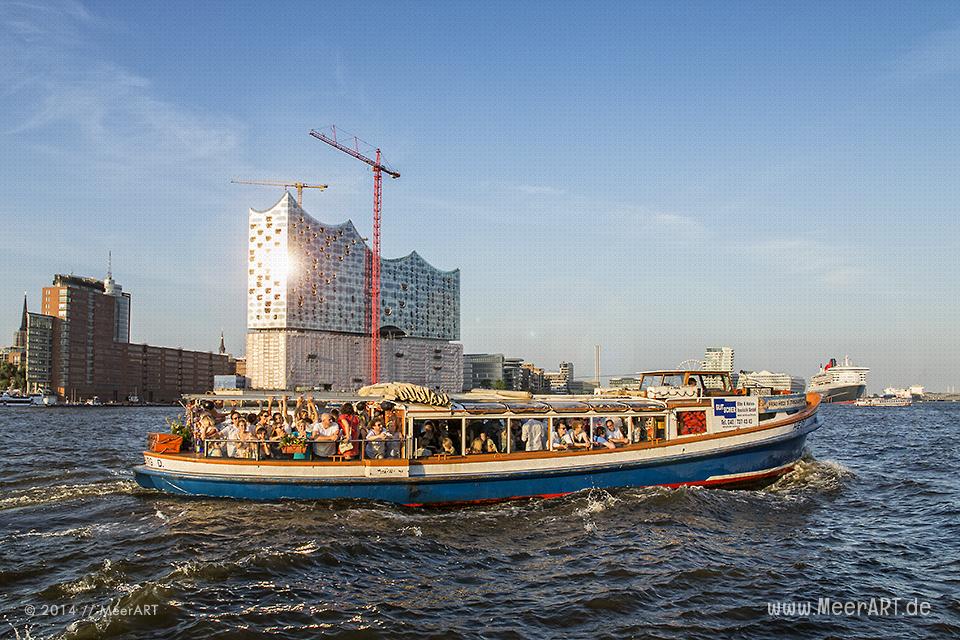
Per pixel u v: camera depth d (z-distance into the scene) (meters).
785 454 24.06
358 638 10.43
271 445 19.62
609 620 11.30
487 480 19.41
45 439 51.66
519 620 11.24
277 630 10.65
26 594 12.23
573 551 15.17
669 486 21.53
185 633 10.47
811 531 17.52
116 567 13.59
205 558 14.16
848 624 11.30
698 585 13.02
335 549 14.70
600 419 21.67
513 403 20.80
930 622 11.42
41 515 18.19
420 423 19.94
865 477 26.78
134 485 21.98
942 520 18.98
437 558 14.56
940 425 80.38
